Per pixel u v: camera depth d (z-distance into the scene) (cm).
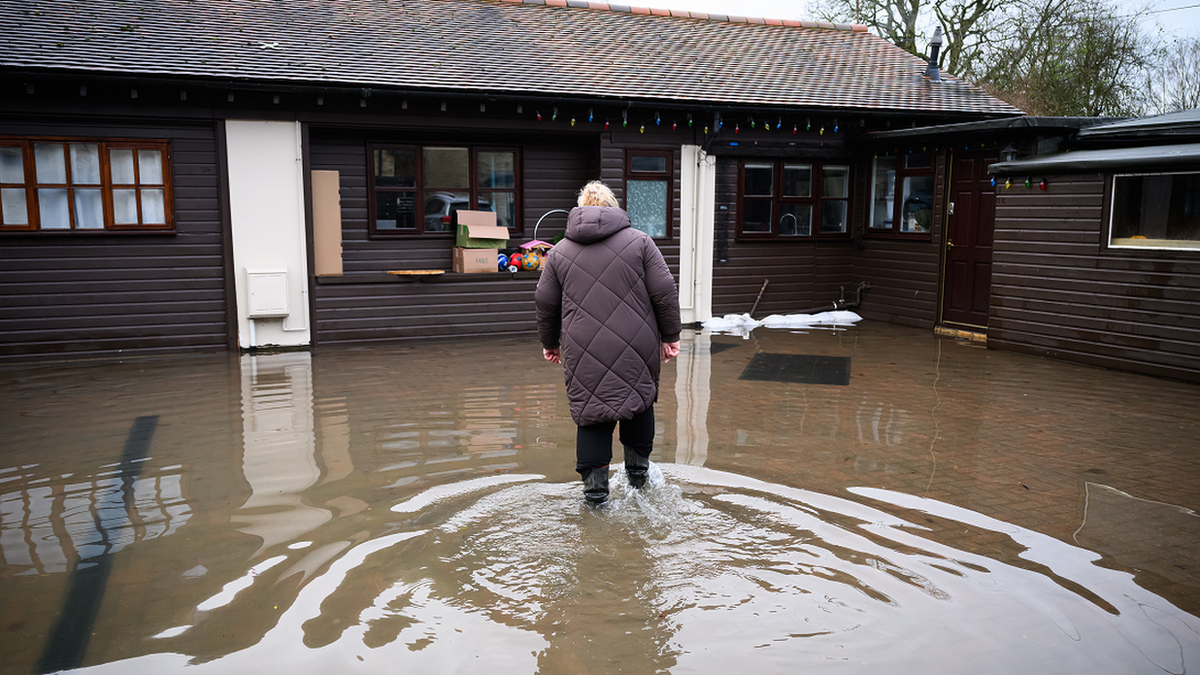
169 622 290
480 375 751
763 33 1320
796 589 316
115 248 834
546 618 294
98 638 279
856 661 266
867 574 330
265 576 327
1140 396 660
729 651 272
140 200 837
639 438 415
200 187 855
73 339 830
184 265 859
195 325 869
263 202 873
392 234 991
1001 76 1975
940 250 1021
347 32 991
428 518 389
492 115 956
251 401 645
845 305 1173
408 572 330
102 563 340
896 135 1033
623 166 1023
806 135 1109
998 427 566
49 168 805
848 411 611
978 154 959
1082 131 845
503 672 259
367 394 671
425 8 1119
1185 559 347
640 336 389
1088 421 582
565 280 393
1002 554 351
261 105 859
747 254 1109
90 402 641
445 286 958
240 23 952
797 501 414
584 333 386
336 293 913
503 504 407
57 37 817
